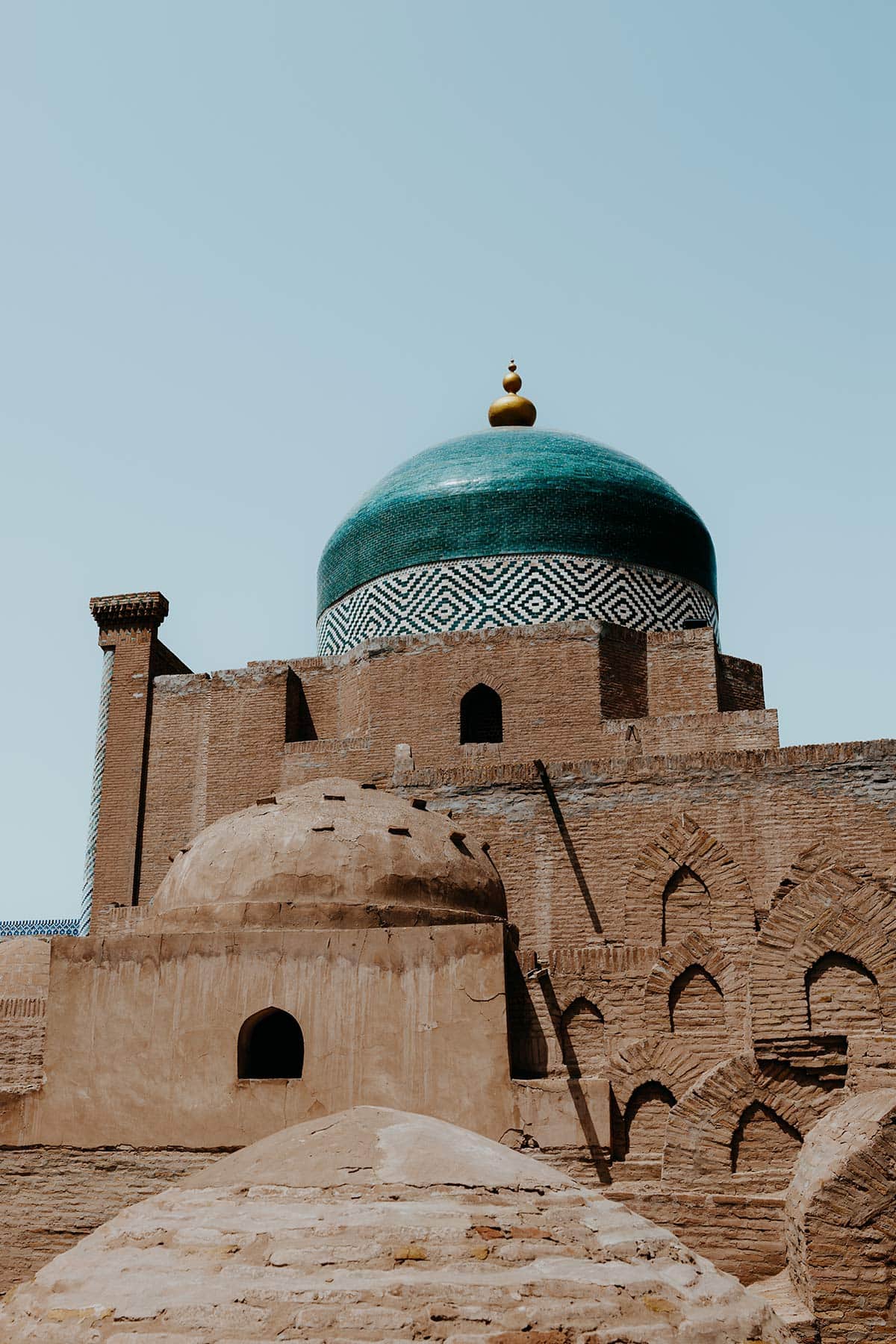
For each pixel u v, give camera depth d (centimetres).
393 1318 783
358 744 2597
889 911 1536
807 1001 1532
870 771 2150
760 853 2156
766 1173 1489
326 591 3083
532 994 1741
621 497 2920
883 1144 1247
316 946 1681
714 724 2475
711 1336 809
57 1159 1656
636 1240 888
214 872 1792
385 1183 908
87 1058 1689
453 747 2556
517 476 2911
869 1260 1216
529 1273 824
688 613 2917
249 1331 783
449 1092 1600
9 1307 863
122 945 1727
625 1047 1680
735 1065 1537
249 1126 1623
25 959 2450
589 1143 1555
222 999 1680
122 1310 812
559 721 2539
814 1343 1196
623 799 2250
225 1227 879
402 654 2645
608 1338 783
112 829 2659
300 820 1820
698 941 1727
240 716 2688
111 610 2814
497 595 2823
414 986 1650
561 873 2238
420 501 2933
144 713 2733
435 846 1838
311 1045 1642
